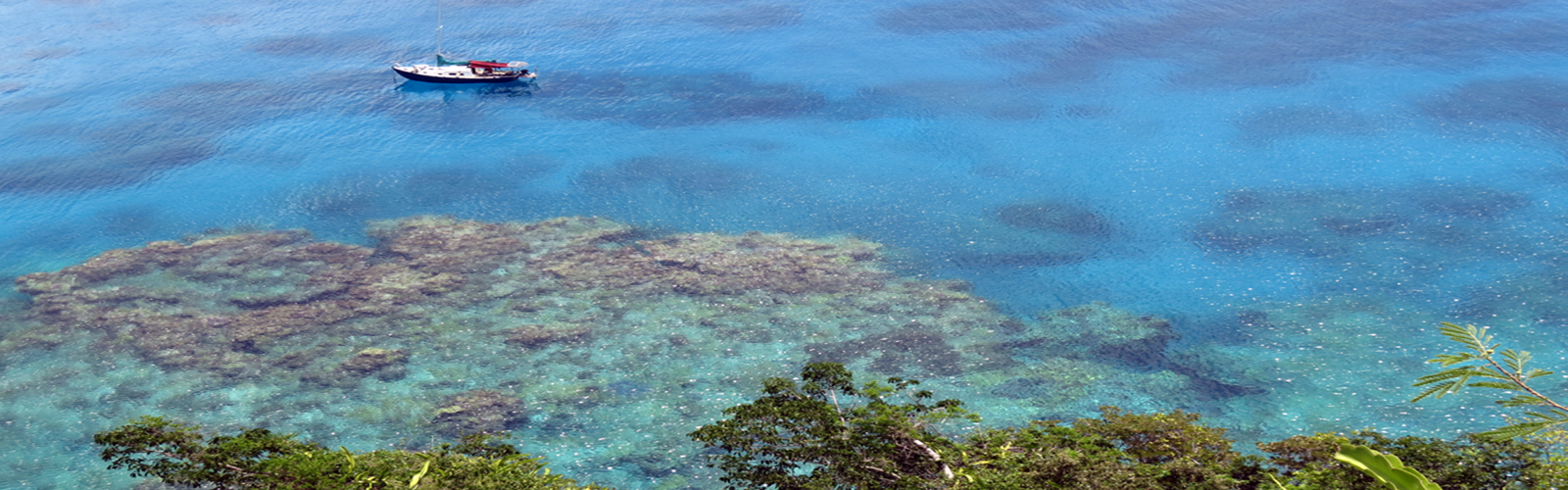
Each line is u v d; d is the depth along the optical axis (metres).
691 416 46.50
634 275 61.72
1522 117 83.56
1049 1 125.94
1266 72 99.00
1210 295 58.41
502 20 127.19
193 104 99.25
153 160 84.81
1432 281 58.38
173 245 67.50
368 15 130.38
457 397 48.09
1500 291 56.69
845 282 60.91
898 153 83.81
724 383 49.28
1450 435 43.69
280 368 50.84
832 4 129.00
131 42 120.50
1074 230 68.62
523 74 102.62
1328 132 83.50
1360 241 64.19
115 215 73.94
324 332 54.50
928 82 100.56
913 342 53.31
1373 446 20.44
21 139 90.25
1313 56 102.56
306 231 70.25
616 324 55.22
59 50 117.69
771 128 90.19
